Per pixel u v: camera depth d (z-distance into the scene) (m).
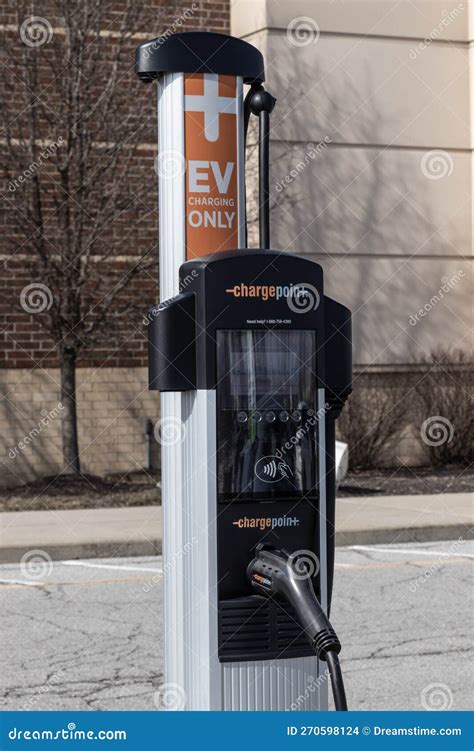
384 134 16.47
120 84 14.95
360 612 8.35
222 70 3.95
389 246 16.55
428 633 7.68
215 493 3.36
